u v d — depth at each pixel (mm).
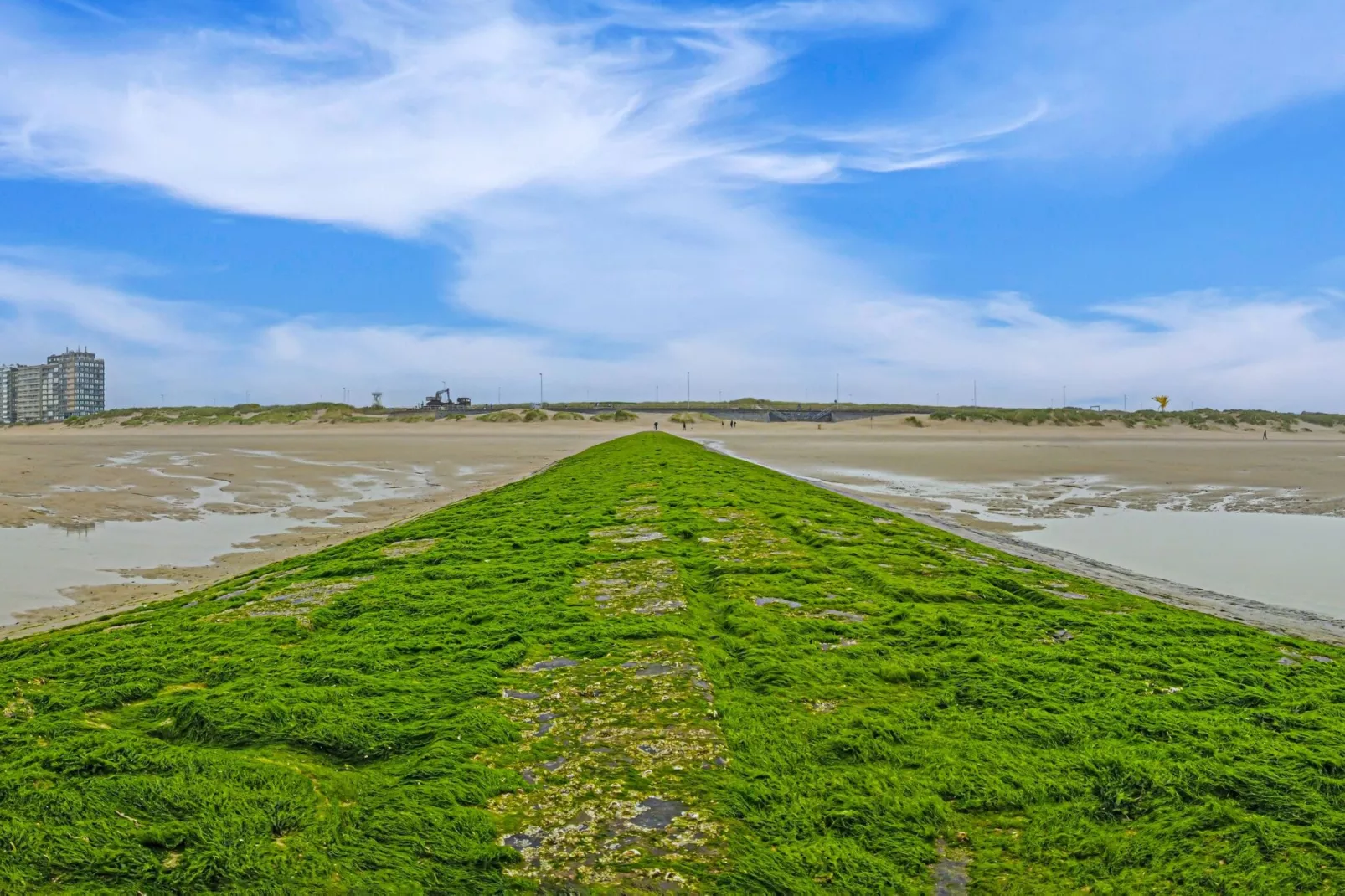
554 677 6832
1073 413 134375
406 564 12164
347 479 36406
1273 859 4223
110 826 4344
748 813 4645
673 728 5785
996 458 51719
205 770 5023
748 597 9672
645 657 7336
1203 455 57656
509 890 3955
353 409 138125
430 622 8539
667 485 22297
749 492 20859
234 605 9930
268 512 25000
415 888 3939
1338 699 6602
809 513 16953
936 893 4031
